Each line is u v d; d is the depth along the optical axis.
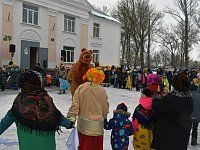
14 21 25.39
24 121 3.83
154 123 5.11
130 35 56.12
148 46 58.34
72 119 4.91
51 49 29.45
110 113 12.43
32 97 3.91
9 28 24.91
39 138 3.89
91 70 5.28
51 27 29.31
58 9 29.97
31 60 27.98
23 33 26.34
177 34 67.75
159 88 5.93
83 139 5.21
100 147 5.29
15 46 25.48
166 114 4.83
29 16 27.05
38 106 3.89
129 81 25.95
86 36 34.38
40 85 4.03
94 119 5.18
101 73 5.27
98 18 36.31
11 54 24.64
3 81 20.22
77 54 33.06
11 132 8.80
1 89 20.44
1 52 24.22
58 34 30.23
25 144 3.88
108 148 7.58
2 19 24.23
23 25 26.28
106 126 5.63
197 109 7.48
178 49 70.88
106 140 8.30
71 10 31.72
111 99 18.20
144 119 5.65
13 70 21.06
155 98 5.63
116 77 27.02
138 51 58.75
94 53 36.06
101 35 37.00
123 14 53.94
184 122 4.80
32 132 3.86
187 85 4.87
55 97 17.88
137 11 54.00
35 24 27.64
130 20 53.31
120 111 5.73
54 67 29.75
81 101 5.20
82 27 33.62
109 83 27.88
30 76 3.97
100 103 5.26
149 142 5.73
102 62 37.31
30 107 3.87
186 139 4.86
